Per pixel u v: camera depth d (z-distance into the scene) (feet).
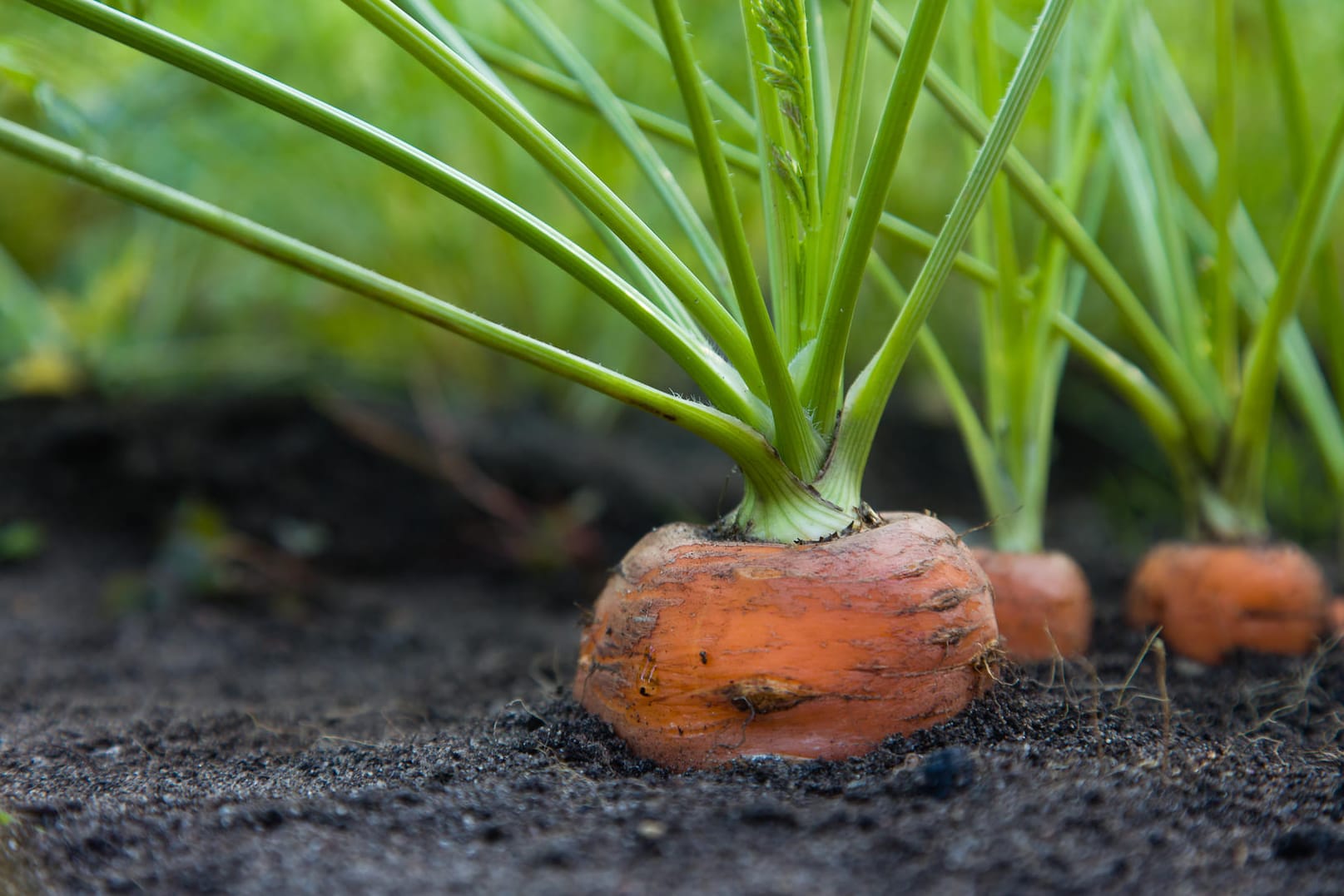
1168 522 2.50
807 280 1.34
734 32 1.94
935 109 2.27
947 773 1.28
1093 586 1.95
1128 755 1.31
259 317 2.53
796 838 1.25
